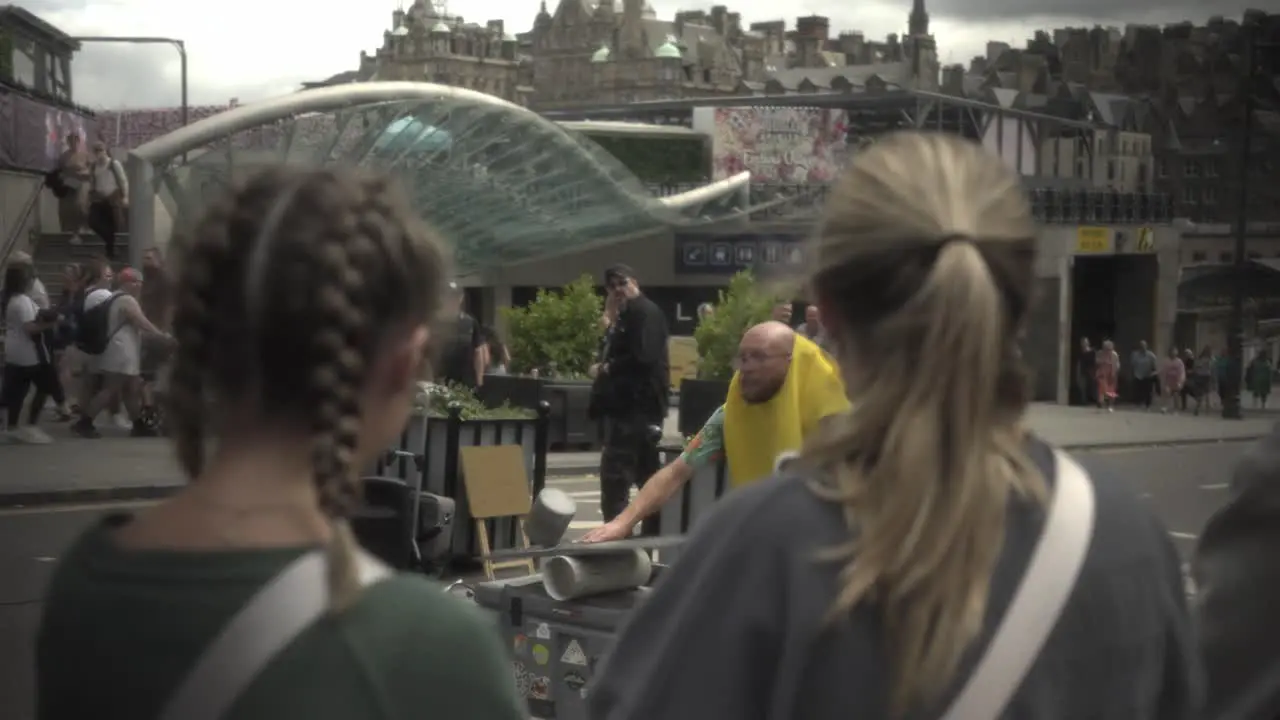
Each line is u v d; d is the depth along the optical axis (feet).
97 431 61.31
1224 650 6.84
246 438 5.17
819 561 5.49
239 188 5.31
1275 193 384.27
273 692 4.74
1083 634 5.56
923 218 5.76
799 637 5.44
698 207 171.63
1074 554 5.59
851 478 5.63
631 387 36.96
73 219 110.83
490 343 75.15
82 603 4.96
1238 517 6.97
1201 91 416.26
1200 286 239.09
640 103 224.94
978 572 5.47
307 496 5.16
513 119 131.34
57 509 44.78
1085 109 324.60
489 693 4.97
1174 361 152.25
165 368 5.31
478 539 33.63
